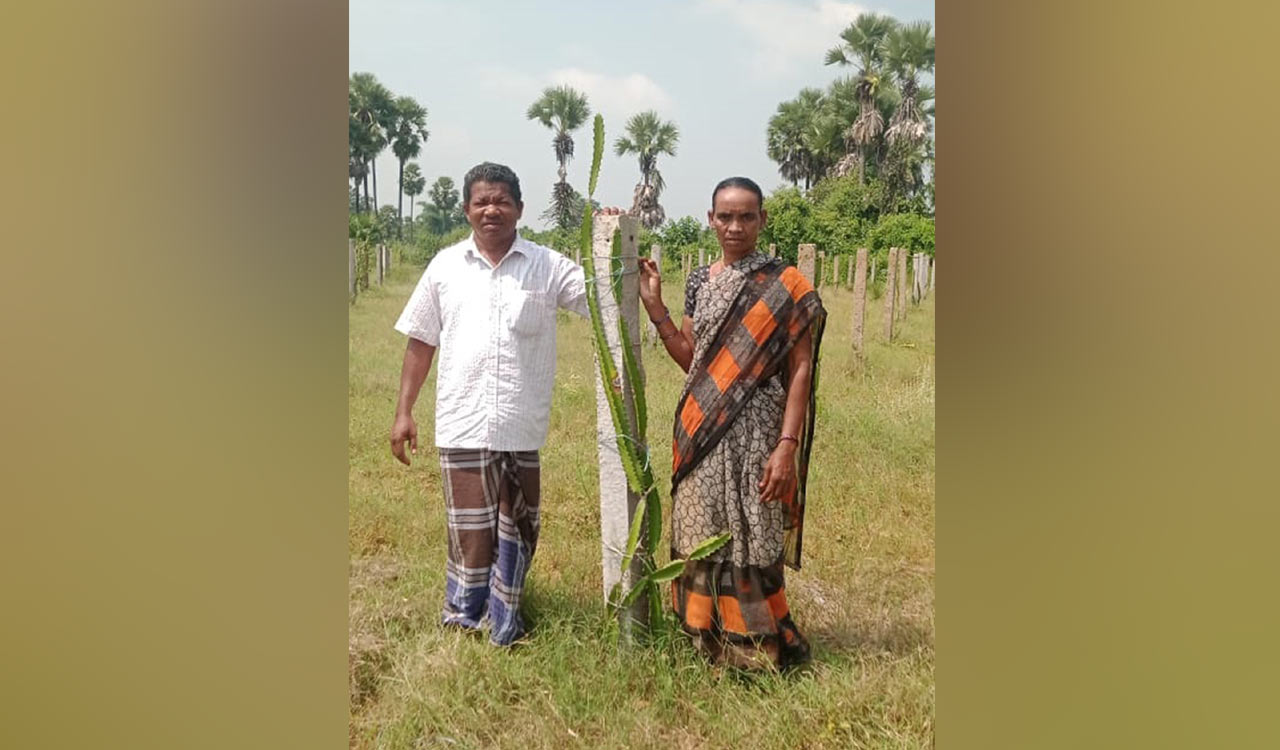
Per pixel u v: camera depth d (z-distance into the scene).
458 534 3.07
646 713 2.73
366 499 4.20
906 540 3.92
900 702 2.88
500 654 2.94
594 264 2.91
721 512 2.79
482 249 3.02
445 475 3.07
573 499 4.11
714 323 2.77
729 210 2.75
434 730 2.78
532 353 3.03
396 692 2.91
